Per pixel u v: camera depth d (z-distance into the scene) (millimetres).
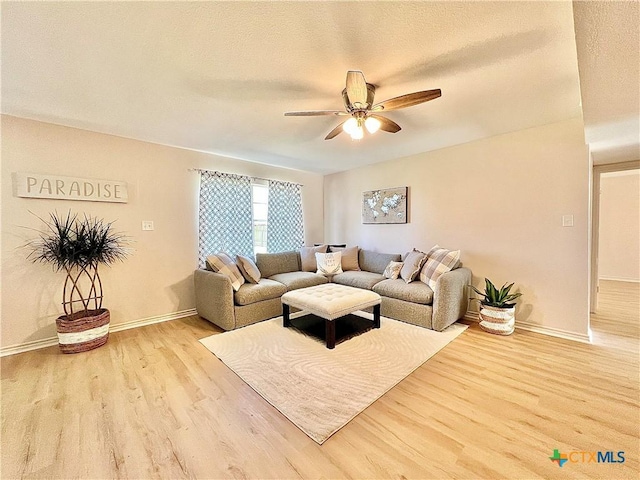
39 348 2711
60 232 2697
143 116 2641
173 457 1409
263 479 1287
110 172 3137
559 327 2906
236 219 4184
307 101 2354
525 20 1430
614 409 1738
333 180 5445
